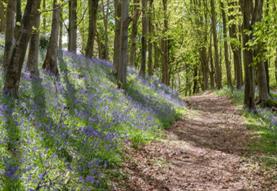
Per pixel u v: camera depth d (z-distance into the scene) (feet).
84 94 43.01
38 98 33.78
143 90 67.15
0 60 45.80
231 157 36.09
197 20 127.03
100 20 128.26
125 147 32.89
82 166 23.45
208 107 81.20
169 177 28.40
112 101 45.47
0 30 86.33
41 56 58.75
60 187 19.42
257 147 39.70
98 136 29.53
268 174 29.89
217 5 120.16
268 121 54.65
